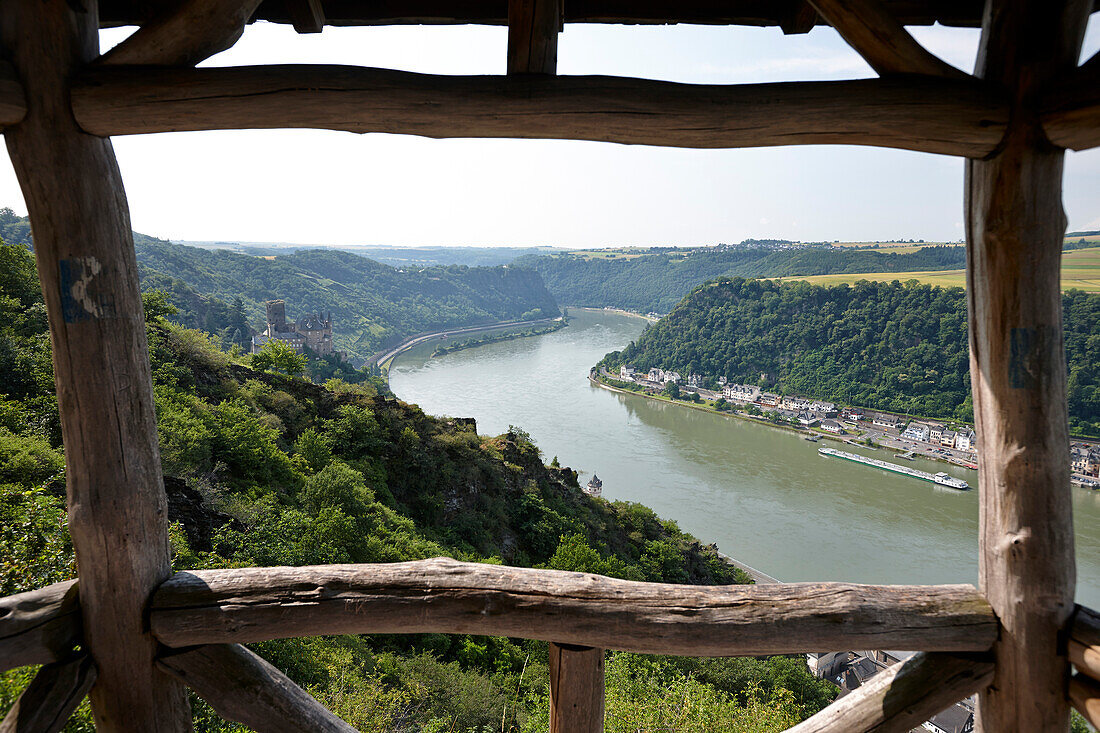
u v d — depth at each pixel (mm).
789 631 1835
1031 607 1828
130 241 1941
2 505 3674
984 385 1917
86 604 1898
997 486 1883
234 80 1755
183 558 6980
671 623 1828
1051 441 1820
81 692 1841
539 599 1854
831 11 1771
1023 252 1796
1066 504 1835
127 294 1900
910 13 2205
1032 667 1836
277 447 16547
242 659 1981
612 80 1770
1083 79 1642
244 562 8281
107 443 1850
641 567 24250
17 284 14336
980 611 1908
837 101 1752
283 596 1899
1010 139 1768
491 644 10773
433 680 8227
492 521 21922
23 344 11773
